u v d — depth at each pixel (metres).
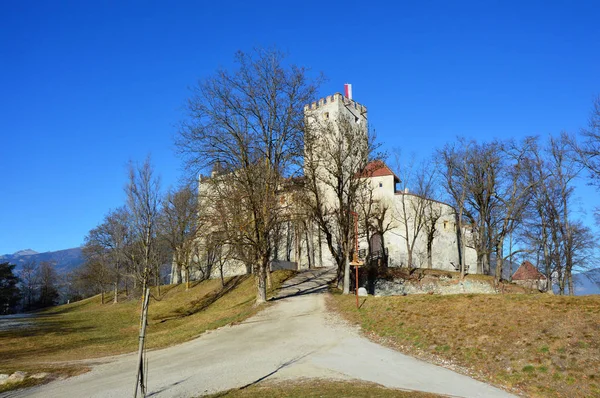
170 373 16.77
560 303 18.02
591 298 17.84
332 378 14.60
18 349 26.36
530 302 19.06
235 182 33.31
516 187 44.12
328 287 39.38
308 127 33.34
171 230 52.59
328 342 20.48
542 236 43.34
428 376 14.71
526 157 43.47
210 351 20.70
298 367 16.41
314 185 34.41
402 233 57.94
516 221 45.31
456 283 47.25
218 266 56.53
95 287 85.00
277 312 29.38
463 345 17.03
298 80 32.84
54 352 24.67
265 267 33.94
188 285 52.34
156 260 52.34
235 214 32.88
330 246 35.12
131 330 34.19
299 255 55.47
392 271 50.97
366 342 20.09
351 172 34.41
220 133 31.58
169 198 51.53
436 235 59.91
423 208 56.12
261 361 17.77
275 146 32.97
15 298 87.31
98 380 16.42
